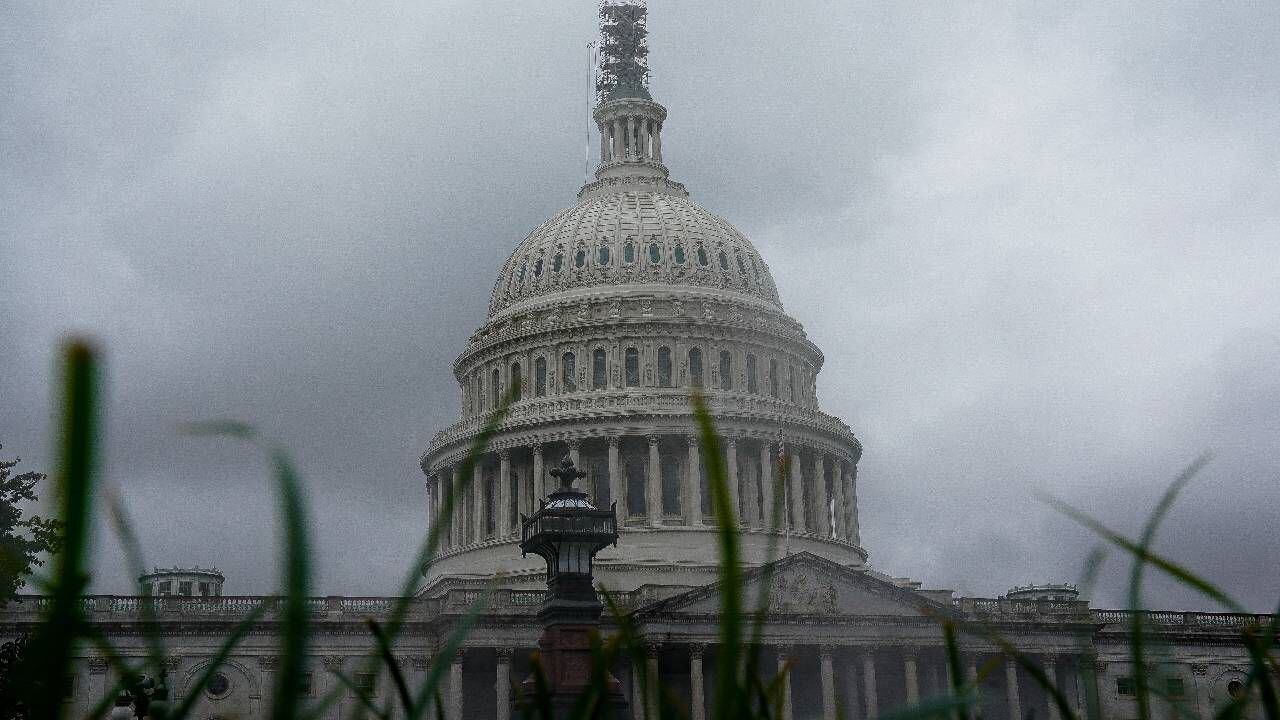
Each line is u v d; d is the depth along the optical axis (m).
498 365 128.62
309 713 3.88
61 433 2.52
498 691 97.00
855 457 133.62
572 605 48.41
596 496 120.12
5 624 70.69
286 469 3.19
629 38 148.38
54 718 2.91
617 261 128.75
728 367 125.31
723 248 132.25
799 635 97.94
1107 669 105.62
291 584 3.12
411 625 99.00
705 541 115.62
